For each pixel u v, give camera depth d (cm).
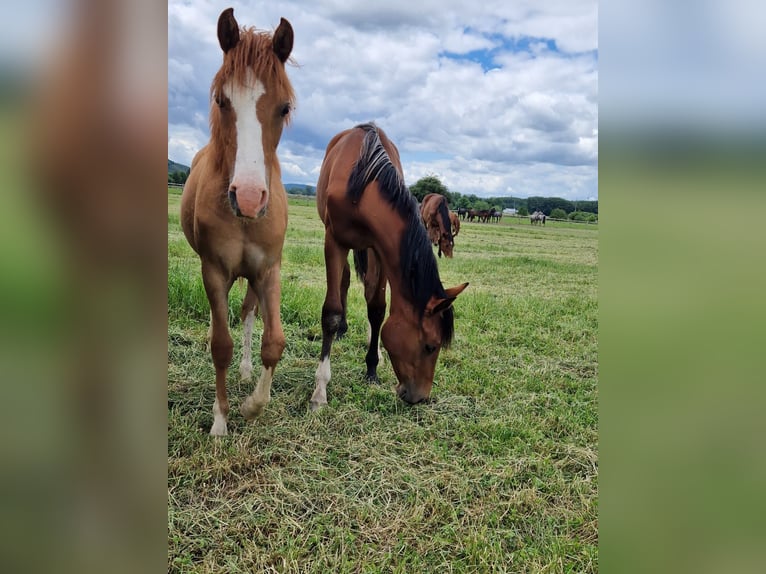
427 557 188
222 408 264
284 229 267
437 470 242
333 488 224
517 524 208
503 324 502
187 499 212
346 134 354
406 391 290
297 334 427
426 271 279
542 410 312
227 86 215
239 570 176
